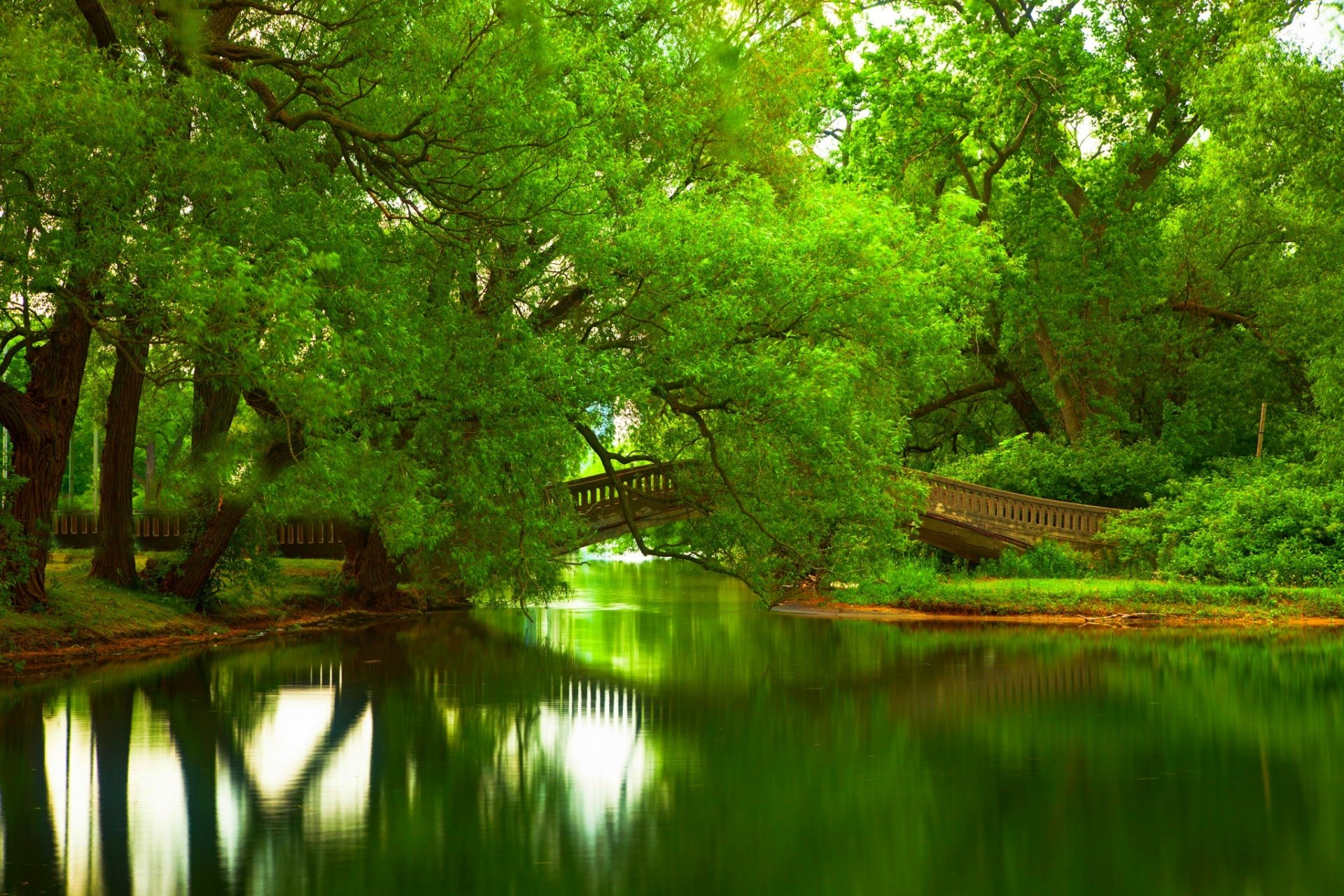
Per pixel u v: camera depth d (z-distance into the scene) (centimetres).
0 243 1581
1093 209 4331
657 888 939
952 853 1032
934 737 1552
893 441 2564
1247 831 1098
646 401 2109
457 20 1609
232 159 1678
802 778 1323
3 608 2280
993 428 5431
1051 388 5088
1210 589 3247
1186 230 4738
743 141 2456
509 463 1967
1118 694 1906
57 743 1498
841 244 2131
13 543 2270
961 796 1234
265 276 1491
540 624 3234
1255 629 2992
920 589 3516
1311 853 1030
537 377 1934
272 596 3162
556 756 1433
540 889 930
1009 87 4072
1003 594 3344
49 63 1468
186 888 927
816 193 2327
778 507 2316
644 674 2164
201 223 1700
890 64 4225
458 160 1728
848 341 2184
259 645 2645
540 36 1627
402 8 1595
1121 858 1019
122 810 1174
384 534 1923
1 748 1459
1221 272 4700
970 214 3250
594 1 1989
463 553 2031
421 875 963
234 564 2950
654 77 2305
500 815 1162
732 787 1282
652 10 2286
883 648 2608
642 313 2047
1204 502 3734
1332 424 3725
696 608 3853
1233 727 1623
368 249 1703
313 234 1697
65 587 2600
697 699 1870
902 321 2231
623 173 1972
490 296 1953
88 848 1040
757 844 1060
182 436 6103
